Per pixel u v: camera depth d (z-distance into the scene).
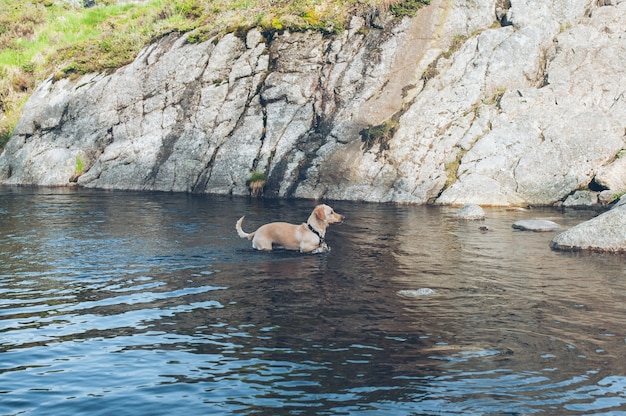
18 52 31.56
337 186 18.84
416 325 7.02
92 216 15.18
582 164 17.39
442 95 19.59
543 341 6.52
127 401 5.15
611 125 17.78
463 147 18.41
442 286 8.74
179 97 22.61
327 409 4.97
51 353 6.21
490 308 7.69
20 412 4.97
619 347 6.35
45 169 23.59
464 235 12.80
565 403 5.07
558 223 14.21
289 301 7.95
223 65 22.42
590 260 10.48
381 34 21.30
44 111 24.95
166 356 6.11
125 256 10.62
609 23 19.86
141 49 24.98
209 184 20.56
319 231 11.05
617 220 11.34
